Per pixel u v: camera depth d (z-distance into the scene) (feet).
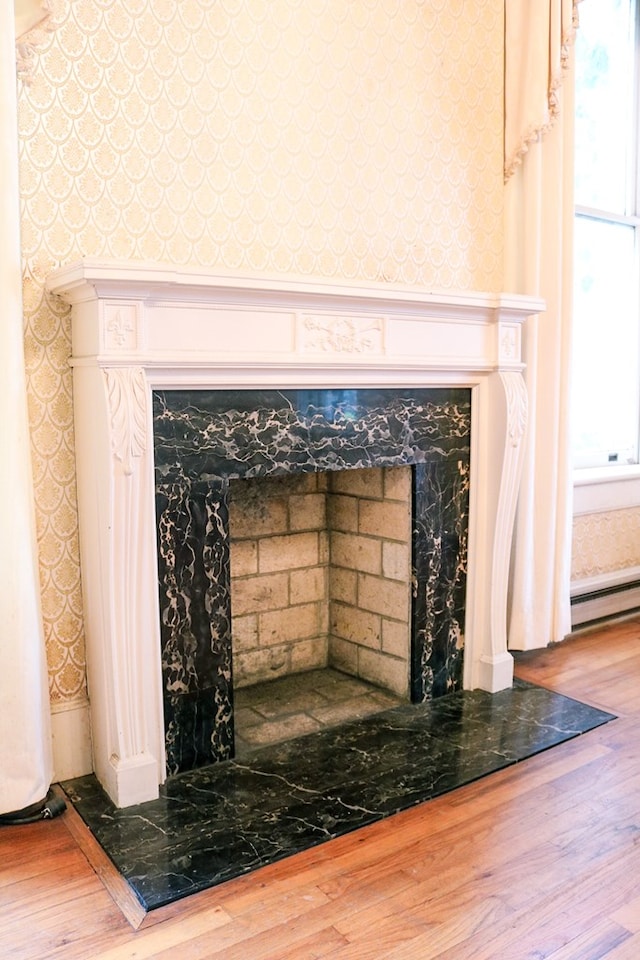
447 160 9.66
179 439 7.18
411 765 7.77
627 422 13.43
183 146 7.64
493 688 9.64
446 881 5.97
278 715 9.04
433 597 9.31
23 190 6.86
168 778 7.54
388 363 8.19
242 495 9.62
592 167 12.48
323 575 10.49
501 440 9.17
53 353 7.17
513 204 10.16
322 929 5.45
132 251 7.46
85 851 6.41
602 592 12.45
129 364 6.59
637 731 8.60
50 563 7.36
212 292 6.93
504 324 9.12
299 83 8.34
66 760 7.55
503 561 9.52
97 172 7.20
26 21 6.53
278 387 7.66
